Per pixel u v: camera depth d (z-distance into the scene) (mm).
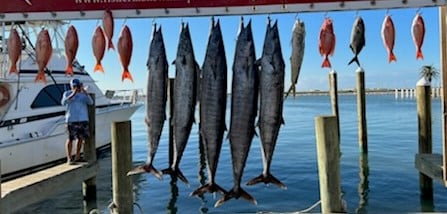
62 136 11398
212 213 7777
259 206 8023
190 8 4637
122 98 15562
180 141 4184
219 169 11336
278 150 14617
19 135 10422
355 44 4410
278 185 4098
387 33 4387
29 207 8500
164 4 4660
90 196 8719
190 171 11672
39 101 11023
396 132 19375
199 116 4125
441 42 5691
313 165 11766
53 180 7176
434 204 7820
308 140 17359
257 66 4000
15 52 4707
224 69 4062
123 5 4672
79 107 8461
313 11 4555
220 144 4129
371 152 13711
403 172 10484
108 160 13391
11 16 4766
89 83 13305
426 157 7473
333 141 5402
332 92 14109
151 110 4219
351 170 10953
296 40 4035
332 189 5355
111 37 4586
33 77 10812
